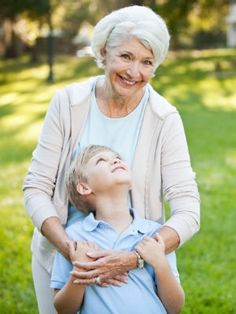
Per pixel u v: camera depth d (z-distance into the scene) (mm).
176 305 2436
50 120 2625
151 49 2404
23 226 6105
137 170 2572
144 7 2459
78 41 42062
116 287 2355
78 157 2502
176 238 2430
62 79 23391
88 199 2484
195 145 10477
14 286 4637
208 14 31281
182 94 18172
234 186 7805
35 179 2604
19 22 34688
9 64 30766
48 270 2658
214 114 14391
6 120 14320
